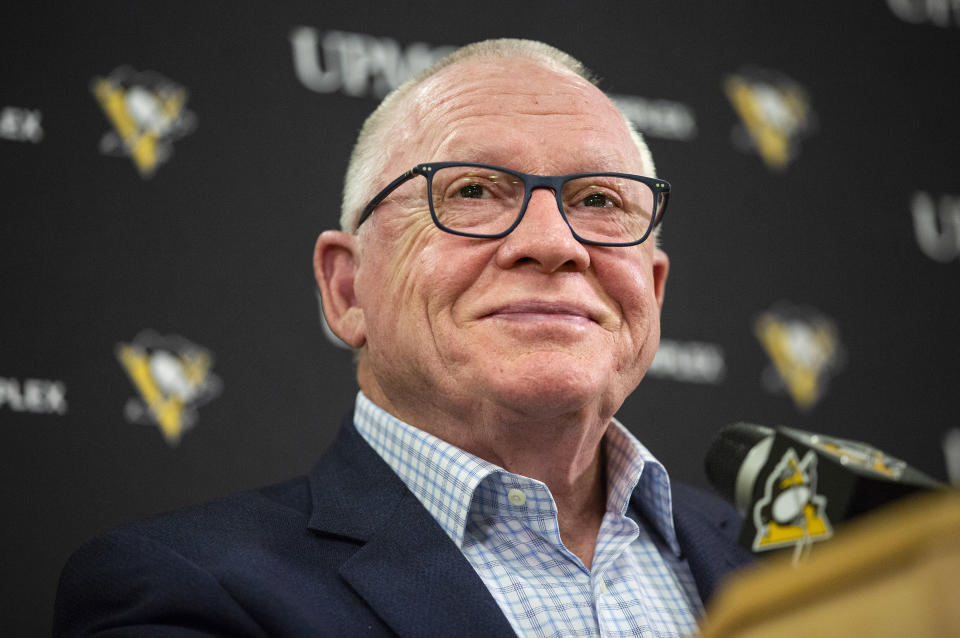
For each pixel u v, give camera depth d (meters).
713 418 3.82
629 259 2.11
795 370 3.95
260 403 3.39
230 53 3.59
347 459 2.22
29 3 3.41
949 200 4.25
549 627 1.92
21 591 3.08
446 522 2.02
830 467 1.56
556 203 2.05
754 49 4.18
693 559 2.22
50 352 3.23
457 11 3.87
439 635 1.77
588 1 4.03
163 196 3.43
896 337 4.07
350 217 2.34
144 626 1.73
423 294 2.05
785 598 0.63
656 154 3.98
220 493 3.30
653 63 4.06
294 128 3.61
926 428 4.02
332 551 1.97
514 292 1.99
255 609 1.79
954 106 4.34
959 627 0.55
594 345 1.99
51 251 3.29
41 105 3.37
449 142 2.13
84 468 3.20
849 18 4.31
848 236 4.11
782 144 4.13
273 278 3.48
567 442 2.05
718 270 3.94
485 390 1.97
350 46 3.72
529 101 2.17
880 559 0.59
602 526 2.16
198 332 3.38
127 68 3.47
